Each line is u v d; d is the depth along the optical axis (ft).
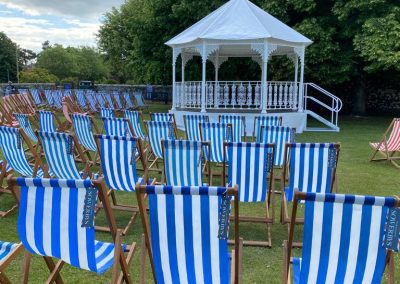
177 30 53.52
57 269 8.11
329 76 46.98
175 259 6.98
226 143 12.15
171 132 18.58
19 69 202.28
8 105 30.60
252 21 35.45
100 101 49.78
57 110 48.78
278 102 39.58
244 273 10.14
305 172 12.60
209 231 6.72
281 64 48.52
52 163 13.15
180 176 12.69
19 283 9.45
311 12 46.14
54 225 6.87
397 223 6.11
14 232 12.40
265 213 14.65
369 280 6.56
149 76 60.13
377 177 19.86
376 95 61.05
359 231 6.31
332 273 6.64
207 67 56.03
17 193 6.93
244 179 12.51
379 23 40.29
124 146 12.59
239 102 39.01
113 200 13.96
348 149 27.84
